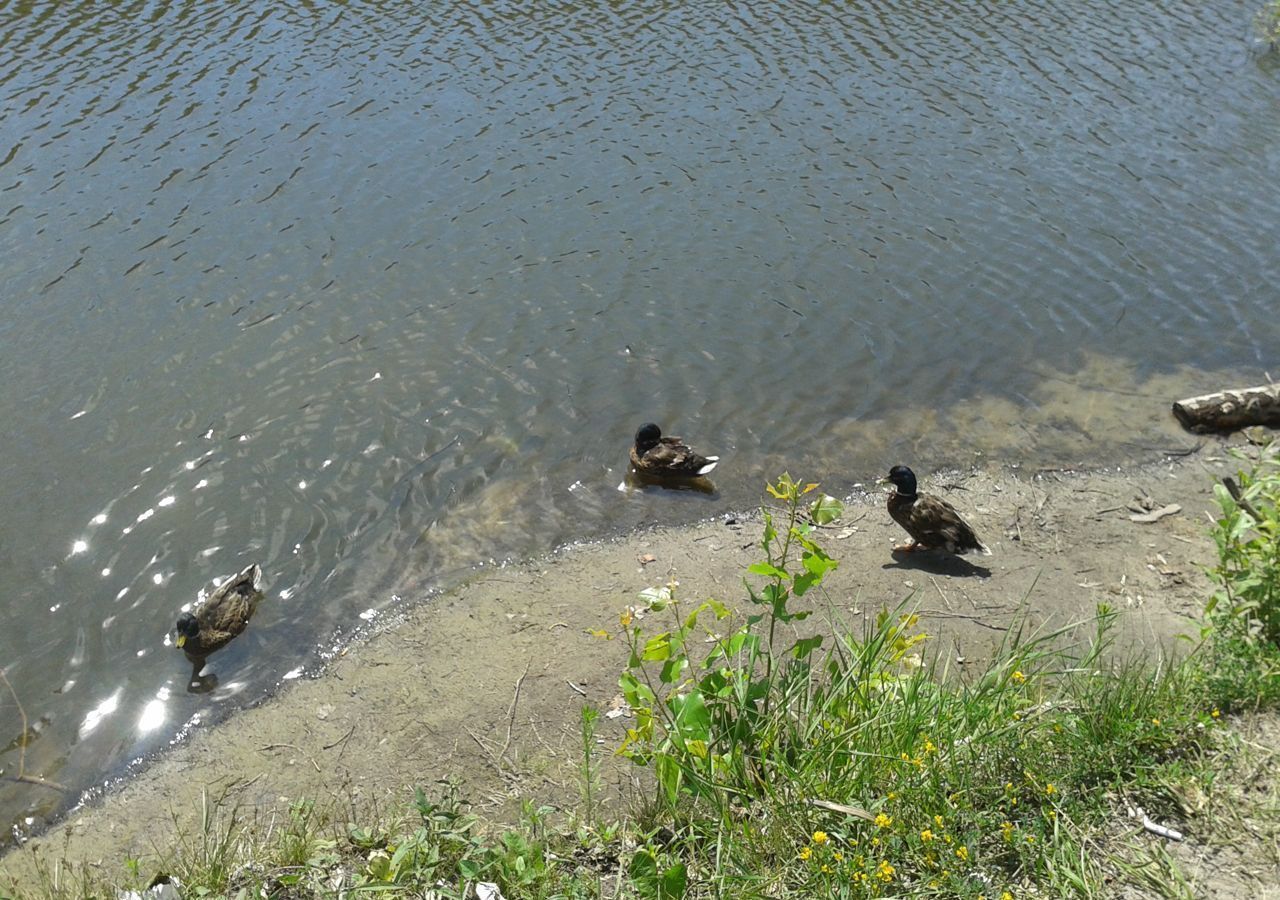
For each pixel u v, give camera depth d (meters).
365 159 18.55
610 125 20.08
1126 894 5.66
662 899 5.64
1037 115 20.66
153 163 18.06
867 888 5.62
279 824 7.41
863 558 10.34
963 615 9.39
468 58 22.98
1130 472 11.69
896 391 13.19
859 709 6.73
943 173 18.52
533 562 10.41
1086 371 13.57
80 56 22.22
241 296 14.66
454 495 11.32
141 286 14.75
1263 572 7.42
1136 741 6.57
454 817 6.43
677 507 11.26
